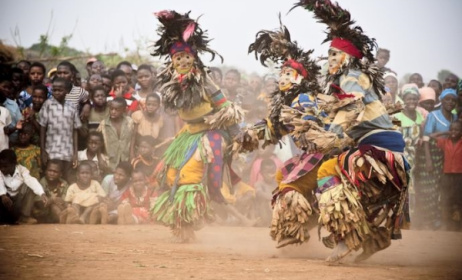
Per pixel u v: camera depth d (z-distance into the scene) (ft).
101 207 64.80
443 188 73.10
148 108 69.36
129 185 67.15
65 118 67.21
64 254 38.93
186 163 46.47
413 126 74.79
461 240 55.93
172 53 46.88
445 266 37.14
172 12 46.88
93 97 69.67
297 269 33.63
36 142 67.67
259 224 67.56
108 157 68.80
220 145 46.78
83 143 69.72
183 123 71.00
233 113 46.11
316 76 43.16
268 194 69.21
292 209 38.93
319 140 35.78
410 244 51.67
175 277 30.40
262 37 44.62
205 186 46.60
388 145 36.45
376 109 36.91
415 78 85.71
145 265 34.40
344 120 35.45
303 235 39.17
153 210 47.85
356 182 35.65
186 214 45.93
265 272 32.35
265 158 70.90
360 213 35.60
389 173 35.53
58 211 64.95
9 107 67.72
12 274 30.99
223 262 36.09
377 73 37.32
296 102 40.96
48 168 65.67
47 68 108.47
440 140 73.72
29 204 64.39
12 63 97.14
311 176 39.55
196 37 47.26
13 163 63.93
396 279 30.83
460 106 76.74
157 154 69.15
